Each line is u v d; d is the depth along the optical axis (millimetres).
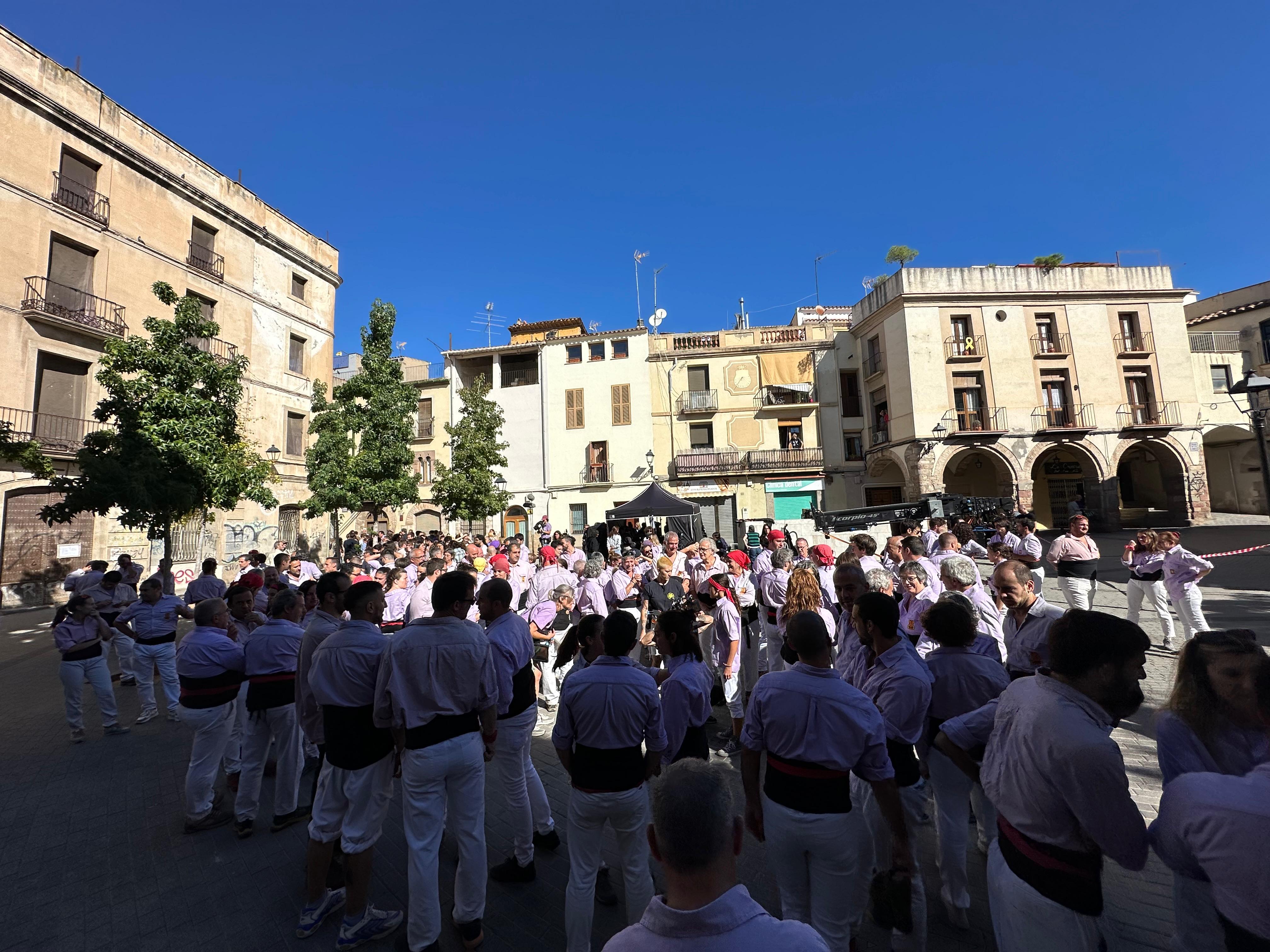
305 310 26453
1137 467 29359
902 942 2752
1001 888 1951
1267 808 1479
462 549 11617
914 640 4793
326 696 3215
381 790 3232
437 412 33031
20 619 14633
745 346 31859
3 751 5922
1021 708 1960
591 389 32125
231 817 4430
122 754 5816
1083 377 26188
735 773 4910
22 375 16484
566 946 2975
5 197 16375
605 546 20625
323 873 3191
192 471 11180
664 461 31344
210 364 11875
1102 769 1710
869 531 18031
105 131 18797
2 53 16391
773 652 5797
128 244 19406
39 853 3975
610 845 3975
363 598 3412
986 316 26562
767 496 30422
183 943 3088
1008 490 25891
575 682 2941
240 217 23234
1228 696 1820
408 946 2967
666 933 1290
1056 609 3682
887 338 28141
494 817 4430
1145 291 26719
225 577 21312
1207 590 11031
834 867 2441
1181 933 1850
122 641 8375
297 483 25172
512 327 35469
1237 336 28141
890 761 2627
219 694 4316
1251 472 26812
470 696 3086
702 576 7562
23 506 16625
